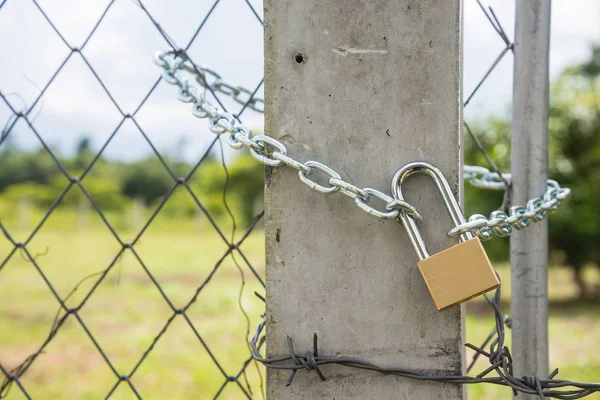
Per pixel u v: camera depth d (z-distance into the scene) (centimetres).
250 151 109
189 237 1855
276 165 107
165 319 765
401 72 110
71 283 1033
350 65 111
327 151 112
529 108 129
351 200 112
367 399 113
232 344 625
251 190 1978
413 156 111
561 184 727
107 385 514
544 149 129
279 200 114
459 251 104
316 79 112
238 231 1953
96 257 1391
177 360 576
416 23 110
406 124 111
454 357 110
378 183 111
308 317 114
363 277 113
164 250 1544
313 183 106
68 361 589
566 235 738
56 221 2311
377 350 113
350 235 112
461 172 115
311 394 115
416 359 112
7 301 880
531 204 117
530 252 129
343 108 112
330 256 113
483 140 646
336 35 112
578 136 725
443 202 109
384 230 112
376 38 111
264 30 113
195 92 114
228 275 1107
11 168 2527
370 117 111
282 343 115
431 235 110
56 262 1292
